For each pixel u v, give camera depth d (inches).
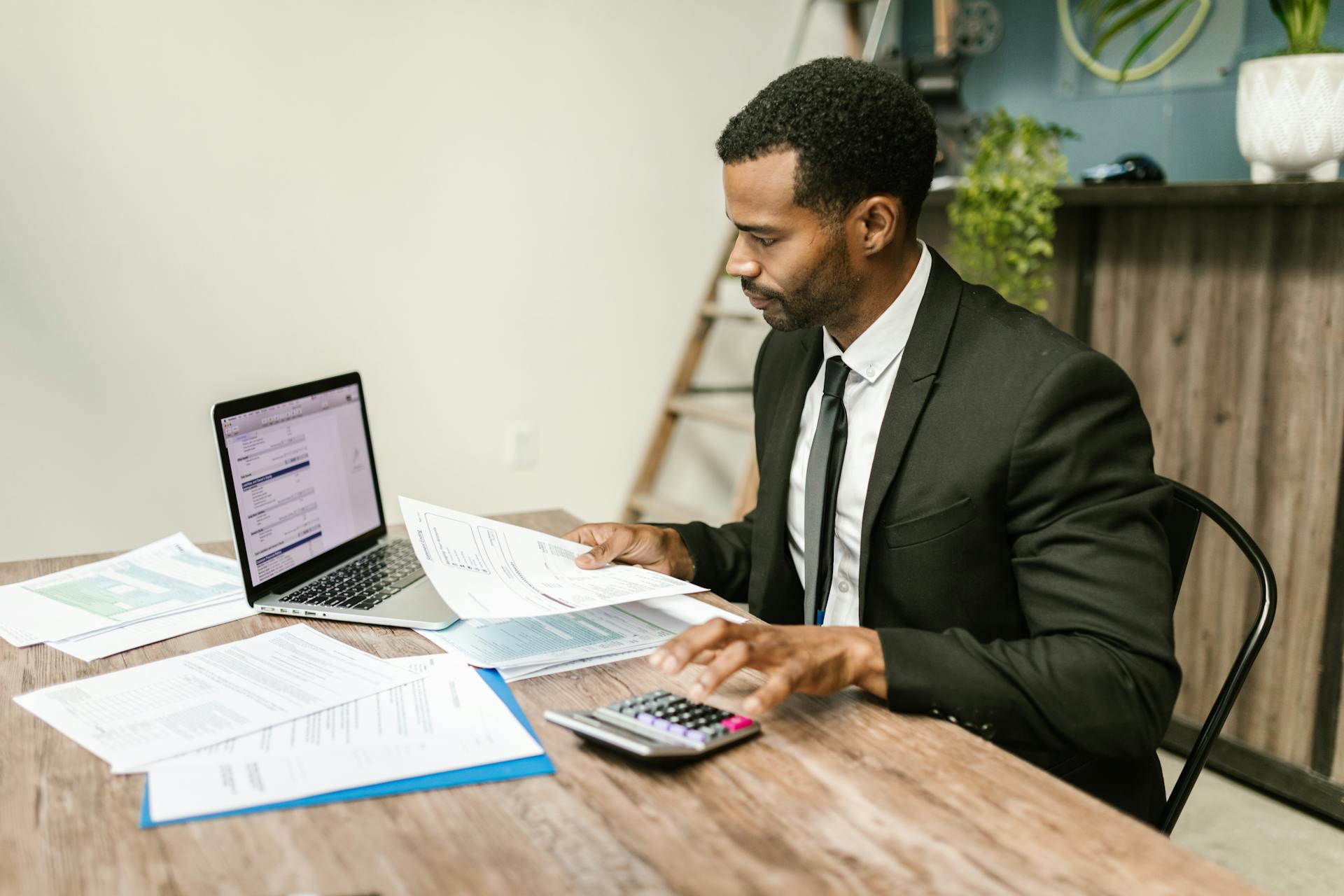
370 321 103.7
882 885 24.8
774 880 24.9
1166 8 92.4
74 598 45.4
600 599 39.1
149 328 93.0
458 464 111.1
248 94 94.3
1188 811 78.7
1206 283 80.4
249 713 33.5
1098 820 28.0
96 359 91.1
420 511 43.9
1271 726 80.2
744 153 41.5
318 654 38.8
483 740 31.7
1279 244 75.1
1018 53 109.3
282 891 24.4
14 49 84.4
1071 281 91.4
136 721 33.0
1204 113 89.7
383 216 102.6
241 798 28.2
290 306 99.3
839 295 43.6
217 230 94.7
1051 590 38.8
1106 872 25.5
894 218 42.8
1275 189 68.5
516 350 112.5
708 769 30.3
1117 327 88.0
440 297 107.0
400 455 107.7
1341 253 71.3
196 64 91.5
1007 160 87.3
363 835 26.7
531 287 112.2
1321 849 73.7
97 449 92.3
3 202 85.7
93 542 93.2
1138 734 35.7
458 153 105.7
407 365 106.5
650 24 114.6
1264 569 44.8
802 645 34.1
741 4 120.2
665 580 42.4
